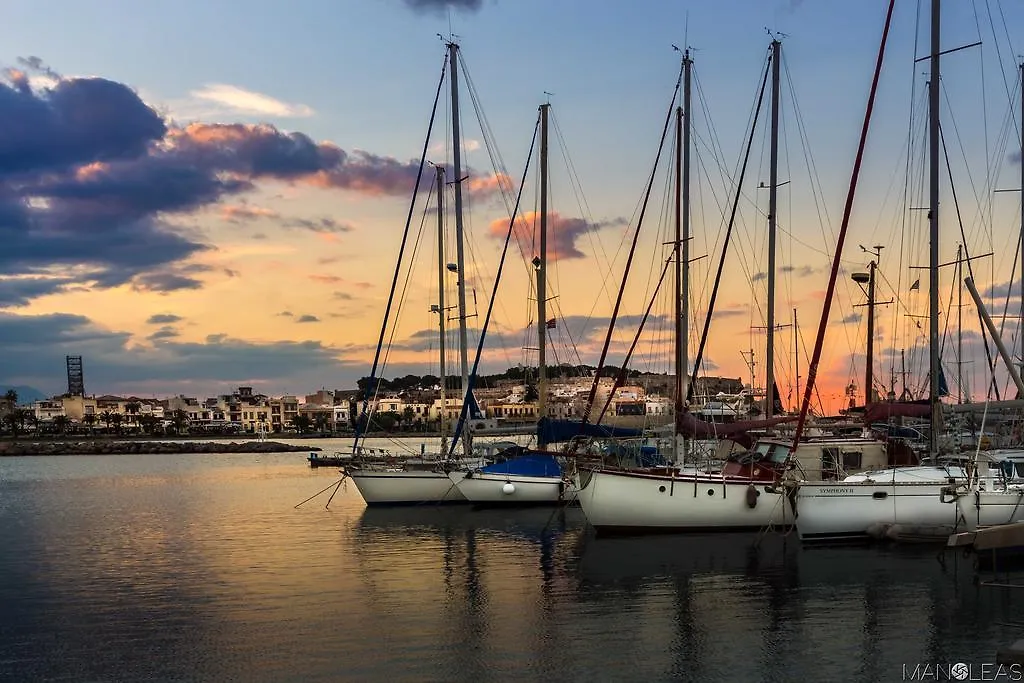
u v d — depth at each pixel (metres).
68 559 25.70
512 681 13.93
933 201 26.08
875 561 22.14
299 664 14.89
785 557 22.84
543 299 38.97
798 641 15.80
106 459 121.31
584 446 31.77
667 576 21.08
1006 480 24.12
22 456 140.38
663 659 14.94
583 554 24.14
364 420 41.72
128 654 15.66
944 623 16.73
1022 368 34.69
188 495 49.75
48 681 14.38
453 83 40.94
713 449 31.02
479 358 38.62
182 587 21.20
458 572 22.38
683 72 34.34
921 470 25.12
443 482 36.81
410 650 15.55
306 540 28.48
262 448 143.62
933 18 26.27
